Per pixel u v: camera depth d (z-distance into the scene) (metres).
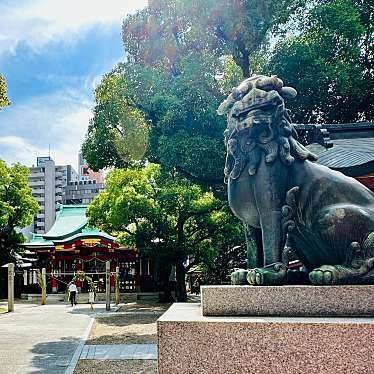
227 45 15.12
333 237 3.67
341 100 16.55
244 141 4.00
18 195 32.31
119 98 15.69
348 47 16.27
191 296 30.52
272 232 3.80
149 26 15.46
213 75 15.23
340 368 2.99
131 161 16.39
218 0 13.94
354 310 3.26
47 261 35.34
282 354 3.05
